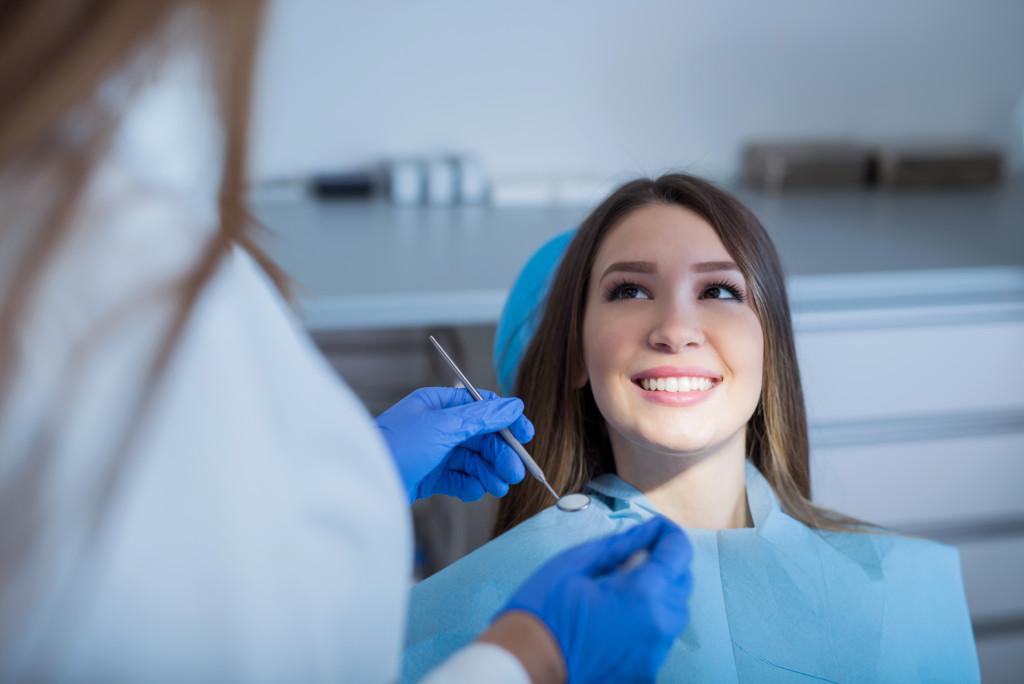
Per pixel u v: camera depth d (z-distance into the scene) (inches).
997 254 60.6
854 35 78.7
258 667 14.4
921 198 76.7
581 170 78.5
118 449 13.3
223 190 14.7
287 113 74.7
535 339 34.8
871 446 59.6
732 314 30.4
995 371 59.4
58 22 11.8
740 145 80.4
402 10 73.3
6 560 13.0
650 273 30.8
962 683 31.1
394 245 63.3
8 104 11.8
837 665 29.7
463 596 30.3
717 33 76.7
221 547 14.0
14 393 13.3
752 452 35.6
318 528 15.6
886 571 31.9
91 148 13.0
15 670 13.3
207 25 13.3
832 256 60.1
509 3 73.9
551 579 20.3
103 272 13.6
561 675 19.3
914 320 57.4
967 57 80.9
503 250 62.0
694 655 29.3
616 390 30.3
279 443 15.1
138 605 13.7
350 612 16.1
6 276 13.1
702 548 31.2
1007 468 61.7
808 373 57.4
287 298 19.6
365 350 63.7
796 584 30.7
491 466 31.8
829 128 81.3
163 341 13.6
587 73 76.3
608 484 33.4
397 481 17.5
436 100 75.7
